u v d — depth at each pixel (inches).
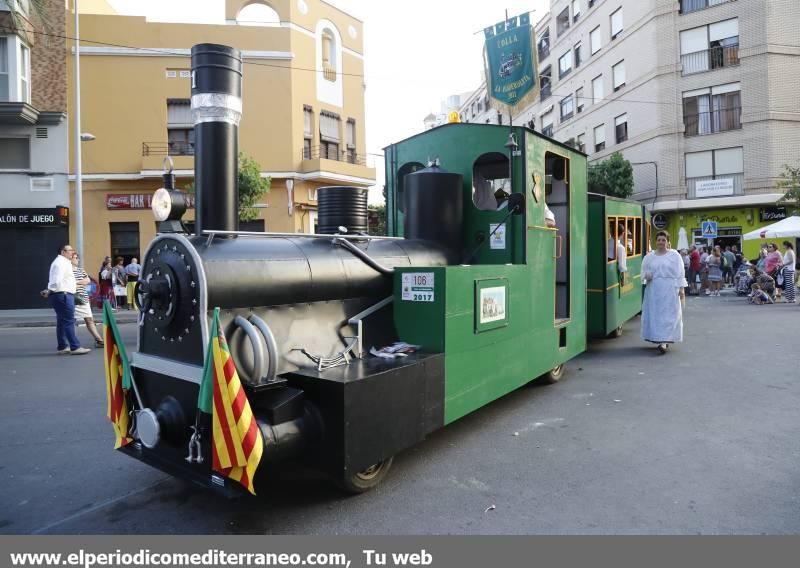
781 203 846.5
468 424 198.7
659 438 180.5
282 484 147.8
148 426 126.9
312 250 152.8
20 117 681.6
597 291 328.2
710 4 924.0
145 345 142.3
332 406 124.0
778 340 352.8
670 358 307.9
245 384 124.6
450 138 228.2
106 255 741.3
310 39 812.6
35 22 693.3
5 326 550.3
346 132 883.4
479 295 174.2
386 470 147.9
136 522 128.3
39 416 217.0
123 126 738.8
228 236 140.0
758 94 892.6
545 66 1419.8
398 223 247.9
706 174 946.7
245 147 770.2
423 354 155.6
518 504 135.0
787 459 160.6
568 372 278.8
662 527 122.6
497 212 212.8
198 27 752.3
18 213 701.3
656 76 967.0
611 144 1106.7
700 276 783.7
